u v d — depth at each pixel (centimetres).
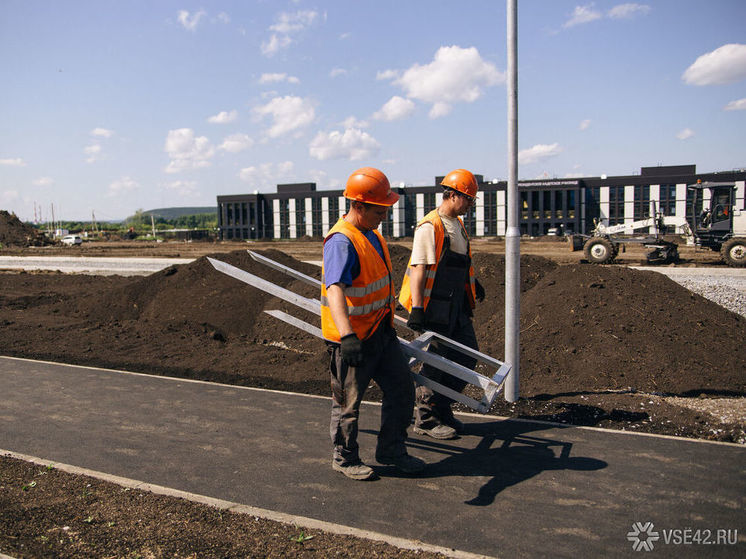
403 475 368
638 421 473
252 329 948
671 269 1631
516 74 511
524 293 847
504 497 333
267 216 7462
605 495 333
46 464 378
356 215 353
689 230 2055
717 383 573
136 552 265
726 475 360
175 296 1055
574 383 591
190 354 757
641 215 5609
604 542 280
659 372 598
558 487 346
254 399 550
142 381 618
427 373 438
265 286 405
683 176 5391
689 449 407
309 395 567
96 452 407
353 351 320
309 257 2902
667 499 327
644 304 726
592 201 5825
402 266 1020
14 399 546
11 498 322
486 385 356
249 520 300
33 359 733
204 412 506
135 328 940
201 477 362
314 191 7156
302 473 370
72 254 3484
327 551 268
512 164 519
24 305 1274
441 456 403
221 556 262
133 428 462
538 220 6006
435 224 415
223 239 7031
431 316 426
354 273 342
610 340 659
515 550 272
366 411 514
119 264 2361
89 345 805
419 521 303
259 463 387
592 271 807
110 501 321
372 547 273
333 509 317
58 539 276
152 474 367
